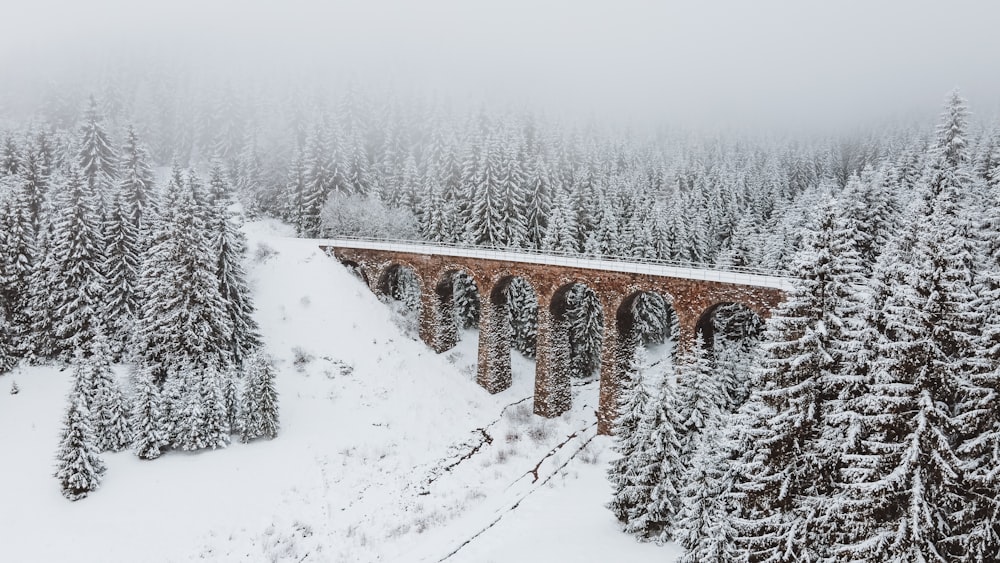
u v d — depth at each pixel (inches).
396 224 2454.5
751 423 708.0
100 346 1243.2
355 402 1605.6
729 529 747.4
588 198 2536.9
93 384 1220.5
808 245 698.2
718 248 2812.5
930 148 1451.8
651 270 1470.2
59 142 2581.2
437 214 2348.7
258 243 2110.0
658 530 976.3
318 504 1202.6
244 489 1193.4
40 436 1256.2
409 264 1993.1
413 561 1029.2
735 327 1919.3
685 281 1405.0
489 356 1839.3
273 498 1190.3
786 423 660.1
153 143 3683.6
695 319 1395.2
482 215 2253.9
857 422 596.7
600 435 1595.7
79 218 1499.8
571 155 3112.7
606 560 917.2
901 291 573.0
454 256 1877.5
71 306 1459.2
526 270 1715.1
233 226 1947.6
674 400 947.3
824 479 649.6
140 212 1787.6
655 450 940.6
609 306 1549.0
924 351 542.9
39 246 1551.4
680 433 974.4
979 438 518.3
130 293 1567.4
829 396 665.6
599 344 2064.5
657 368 2039.9
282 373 1626.5
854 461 584.7
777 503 669.3
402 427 1557.6
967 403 533.6
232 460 1266.0
